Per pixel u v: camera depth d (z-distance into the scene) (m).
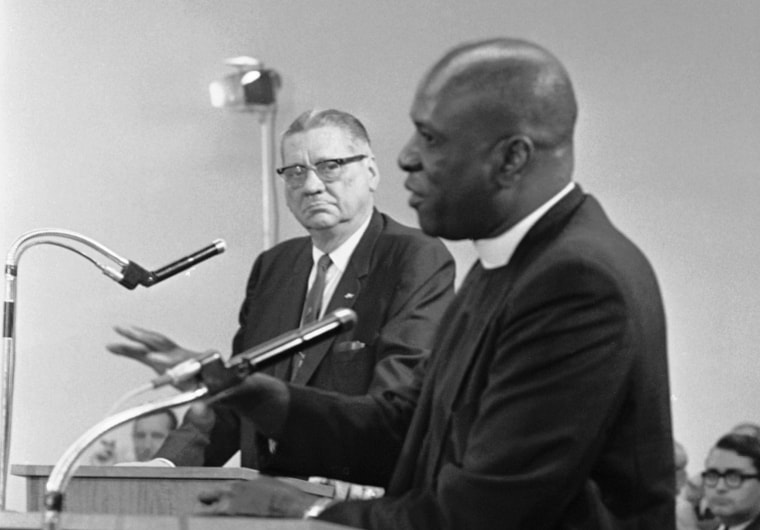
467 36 11.34
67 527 4.12
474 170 4.88
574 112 4.97
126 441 9.52
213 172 11.94
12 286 7.03
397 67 11.52
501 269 4.94
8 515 4.47
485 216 4.91
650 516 4.67
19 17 12.54
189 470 6.12
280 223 11.79
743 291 10.38
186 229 11.99
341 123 8.06
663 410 4.72
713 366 10.34
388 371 7.41
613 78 10.78
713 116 10.57
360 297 7.82
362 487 7.38
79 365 12.08
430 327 7.58
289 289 8.12
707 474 8.61
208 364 4.31
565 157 4.95
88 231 12.21
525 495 4.49
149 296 12.00
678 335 10.44
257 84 11.51
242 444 7.66
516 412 4.57
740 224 10.45
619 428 4.67
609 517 4.66
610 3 10.83
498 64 4.91
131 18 12.28
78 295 12.16
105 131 12.27
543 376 4.60
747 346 10.30
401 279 7.77
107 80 12.30
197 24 12.08
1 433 6.98
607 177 10.73
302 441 5.23
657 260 10.57
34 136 12.41
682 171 10.59
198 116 12.03
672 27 10.69
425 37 11.48
